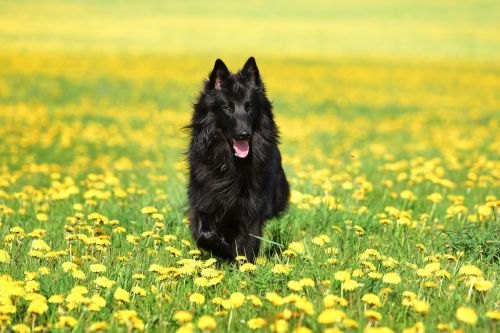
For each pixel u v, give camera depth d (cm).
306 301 529
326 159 1744
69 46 5972
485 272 713
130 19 8744
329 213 981
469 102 3441
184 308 589
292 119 2817
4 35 6538
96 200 1130
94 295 564
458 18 9319
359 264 712
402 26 8550
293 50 6353
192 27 8138
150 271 687
